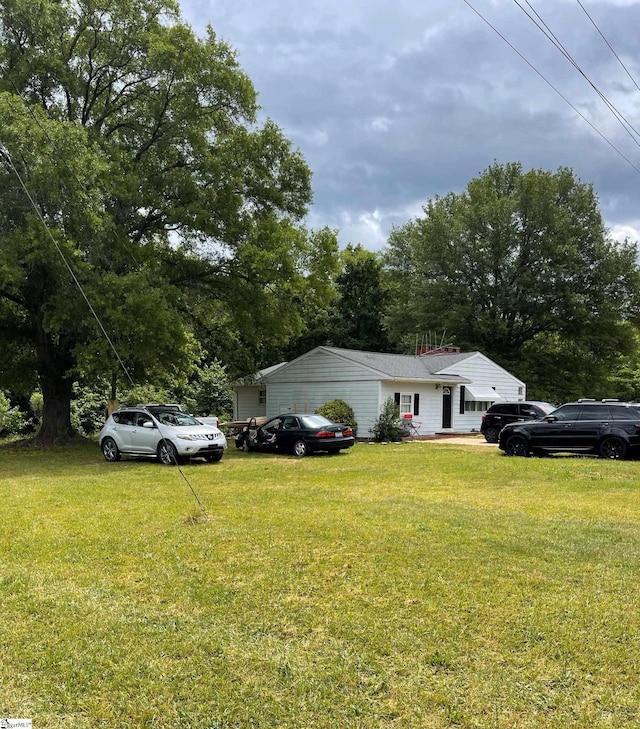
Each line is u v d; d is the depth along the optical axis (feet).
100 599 17.85
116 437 58.23
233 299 75.51
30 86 65.98
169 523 27.94
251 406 108.27
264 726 11.44
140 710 11.96
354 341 144.77
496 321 135.13
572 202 138.10
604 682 12.89
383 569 20.43
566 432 56.90
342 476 45.19
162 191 68.74
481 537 24.95
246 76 71.77
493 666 13.56
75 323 61.67
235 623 15.99
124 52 67.46
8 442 78.23
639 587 18.72
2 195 56.39
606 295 133.28
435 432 91.25
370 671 13.38
